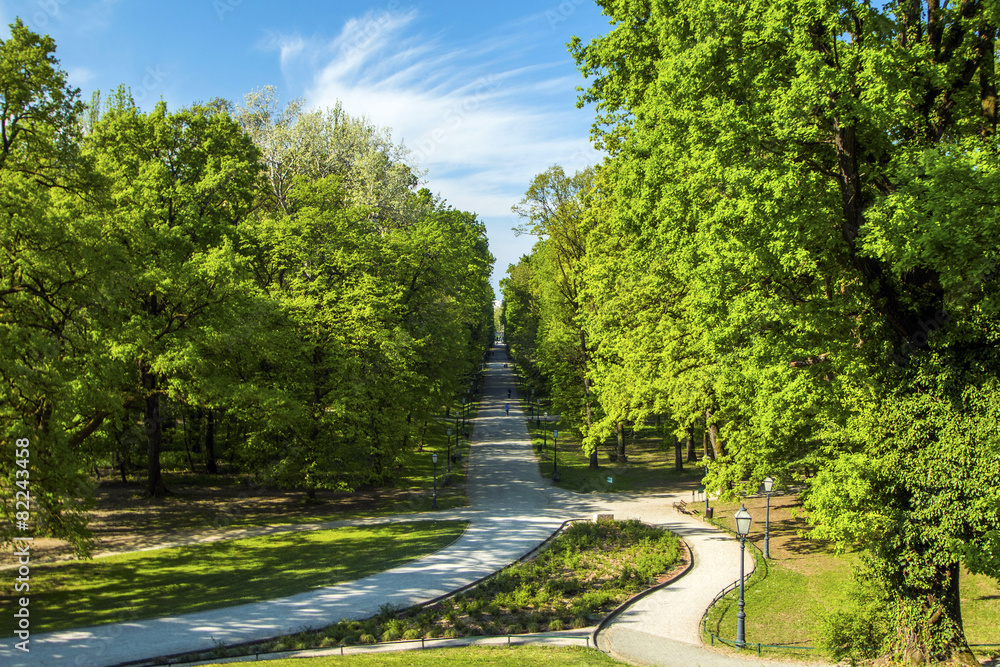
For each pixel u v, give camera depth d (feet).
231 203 118.42
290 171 150.10
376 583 73.00
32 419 62.39
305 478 110.83
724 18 46.47
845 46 42.63
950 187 35.37
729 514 108.99
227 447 147.33
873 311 46.85
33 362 59.52
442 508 115.96
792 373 50.57
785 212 41.70
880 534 44.91
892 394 44.21
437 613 64.59
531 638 58.29
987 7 39.27
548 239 142.20
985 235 35.91
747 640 59.06
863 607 48.78
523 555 85.30
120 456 126.31
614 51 75.87
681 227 63.31
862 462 43.70
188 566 78.02
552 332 152.35
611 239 109.19
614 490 132.16
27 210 57.93
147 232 90.79
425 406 147.64
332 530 97.71
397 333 117.80
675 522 105.70
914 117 41.65
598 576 78.18
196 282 91.04
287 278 118.73
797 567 79.41
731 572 80.07
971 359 40.75
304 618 61.16
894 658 46.24
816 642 50.78
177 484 125.39
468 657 49.78
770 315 46.34
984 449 38.73
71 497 64.80
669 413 106.83
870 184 45.42
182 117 113.80
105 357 67.67
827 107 40.91
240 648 52.39
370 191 151.02
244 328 94.58
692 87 49.75
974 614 60.18
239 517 103.96
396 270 138.10
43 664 47.88
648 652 55.72
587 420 148.66
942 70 41.14
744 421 76.59
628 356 98.48
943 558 41.42
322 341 114.21
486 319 307.58
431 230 146.20
